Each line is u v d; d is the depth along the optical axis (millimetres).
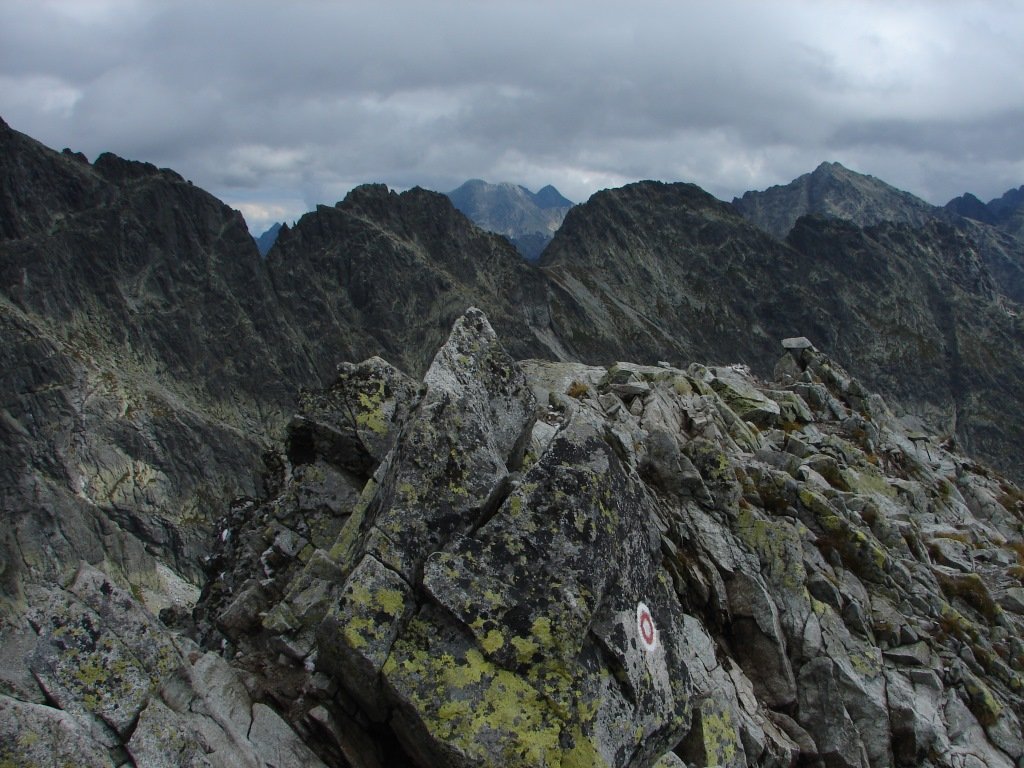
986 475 54625
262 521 23891
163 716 12414
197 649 15398
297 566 19859
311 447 22797
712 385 46406
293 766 13664
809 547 28266
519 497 15320
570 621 14078
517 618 14055
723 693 20250
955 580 32656
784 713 23234
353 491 21469
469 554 14547
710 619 24297
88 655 12617
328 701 14562
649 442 28312
